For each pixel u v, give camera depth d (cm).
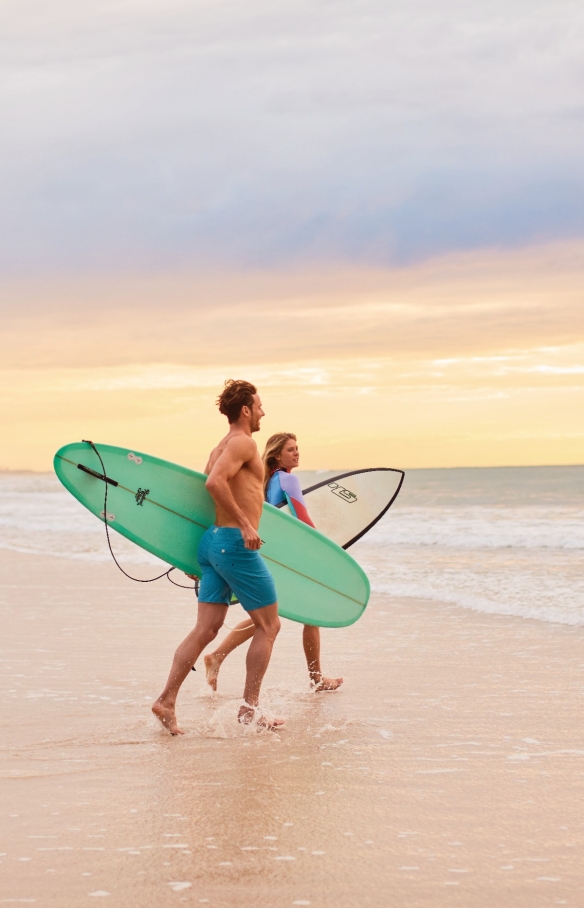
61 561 1307
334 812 324
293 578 538
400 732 440
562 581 962
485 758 392
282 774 371
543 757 393
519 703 494
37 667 600
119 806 330
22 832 304
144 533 497
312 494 654
